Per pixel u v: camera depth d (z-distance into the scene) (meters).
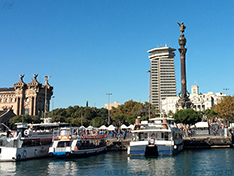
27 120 146.12
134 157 53.81
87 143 60.91
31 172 41.72
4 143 53.84
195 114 99.44
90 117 177.75
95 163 49.12
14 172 41.81
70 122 147.62
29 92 196.38
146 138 58.06
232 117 132.00
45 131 61.44
